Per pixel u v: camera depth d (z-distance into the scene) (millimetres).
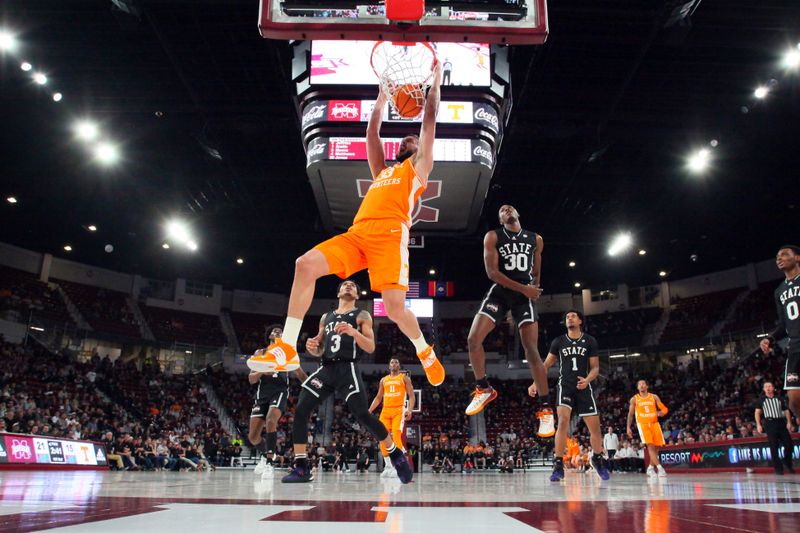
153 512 2070
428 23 5484
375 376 32344
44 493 3500
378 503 2721
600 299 36344
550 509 2338
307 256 3148
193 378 30719
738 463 14461
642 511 2213
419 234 16641
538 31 5488
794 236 28406
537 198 24812
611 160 21625
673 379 30203
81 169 22234
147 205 25609
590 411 7578
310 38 5648
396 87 4195
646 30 14906
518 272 5605
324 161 11742
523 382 33219
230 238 29438
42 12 14953
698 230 28016
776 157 21016
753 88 17484
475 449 24547
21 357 24000
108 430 20766
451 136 11820
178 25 15281
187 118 19594
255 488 4629
